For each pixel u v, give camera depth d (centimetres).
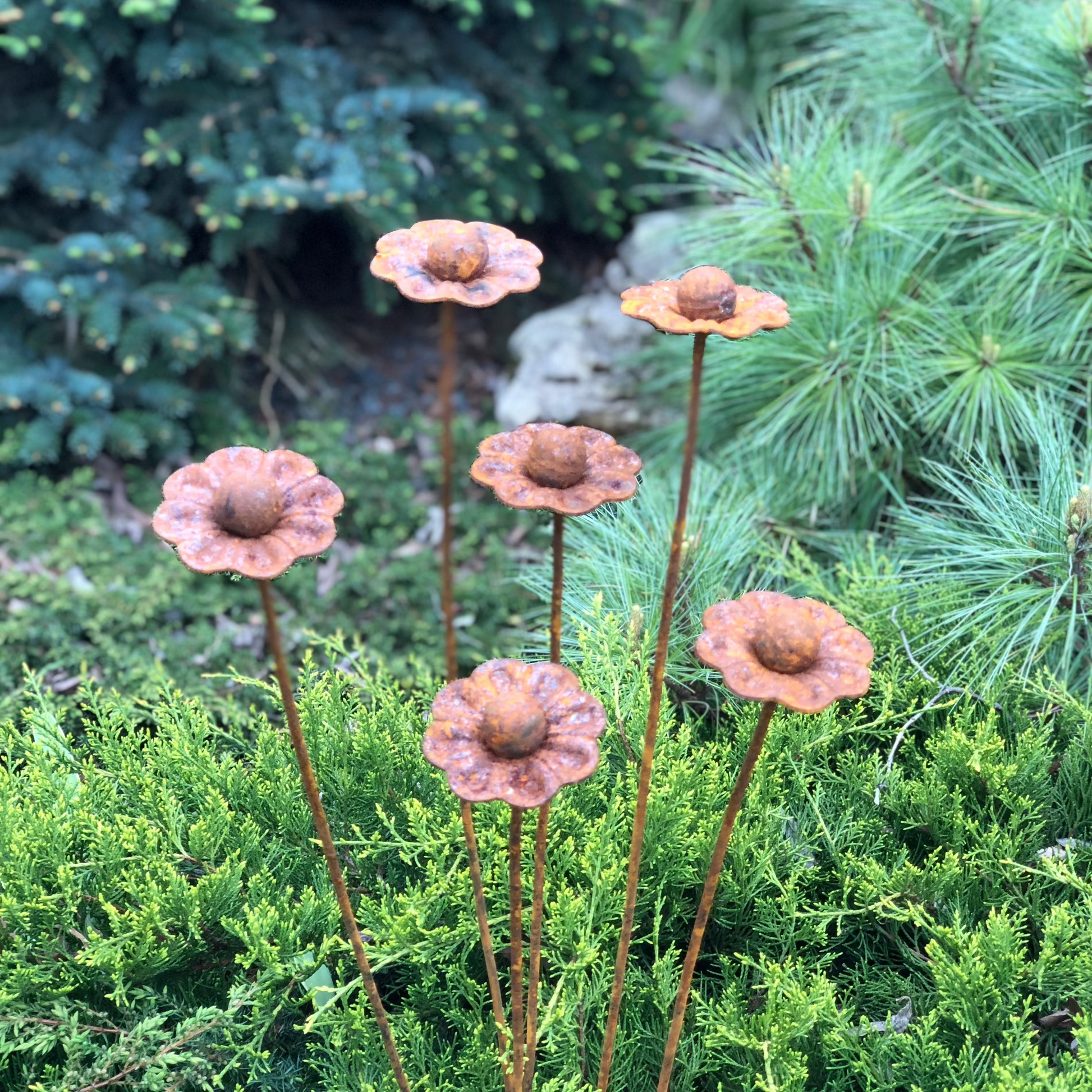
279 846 102
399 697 113
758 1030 90
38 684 115
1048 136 143
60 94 178
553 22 201
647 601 117
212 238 196
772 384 146
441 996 96
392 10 197
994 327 137
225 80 179
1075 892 101
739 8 275
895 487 141
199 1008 90
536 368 192
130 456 182
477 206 194
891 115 153
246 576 63
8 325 176
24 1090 92
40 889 92
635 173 220
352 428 198
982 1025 91
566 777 66
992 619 114
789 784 108
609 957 95
